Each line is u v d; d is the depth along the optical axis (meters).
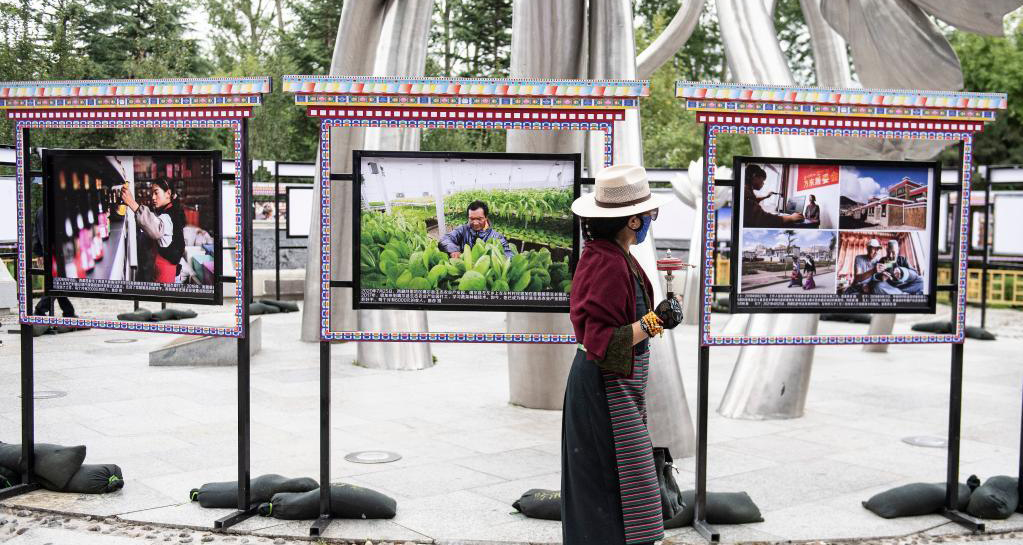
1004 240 14.47
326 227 4.75
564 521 3.75
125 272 5.13
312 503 4.91
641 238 3.78
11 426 7.08
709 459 6.48
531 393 8.12
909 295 5.09
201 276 4.97
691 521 5.00
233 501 5.08
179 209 4.99
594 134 7.18
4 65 24.06
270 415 7.72
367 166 4.77
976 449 6.91
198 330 4.95
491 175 4.79
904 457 6.60
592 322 3.59
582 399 3.69
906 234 5.05
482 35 37.66
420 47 10.14
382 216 4.79
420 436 7.04
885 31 8.04
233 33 43.44
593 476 3.66
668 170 18.17
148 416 7.54
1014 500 5.28
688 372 10.43
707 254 4.80
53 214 5.25
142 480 5.66
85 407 7.85
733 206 4.89
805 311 4.99
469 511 5.16
